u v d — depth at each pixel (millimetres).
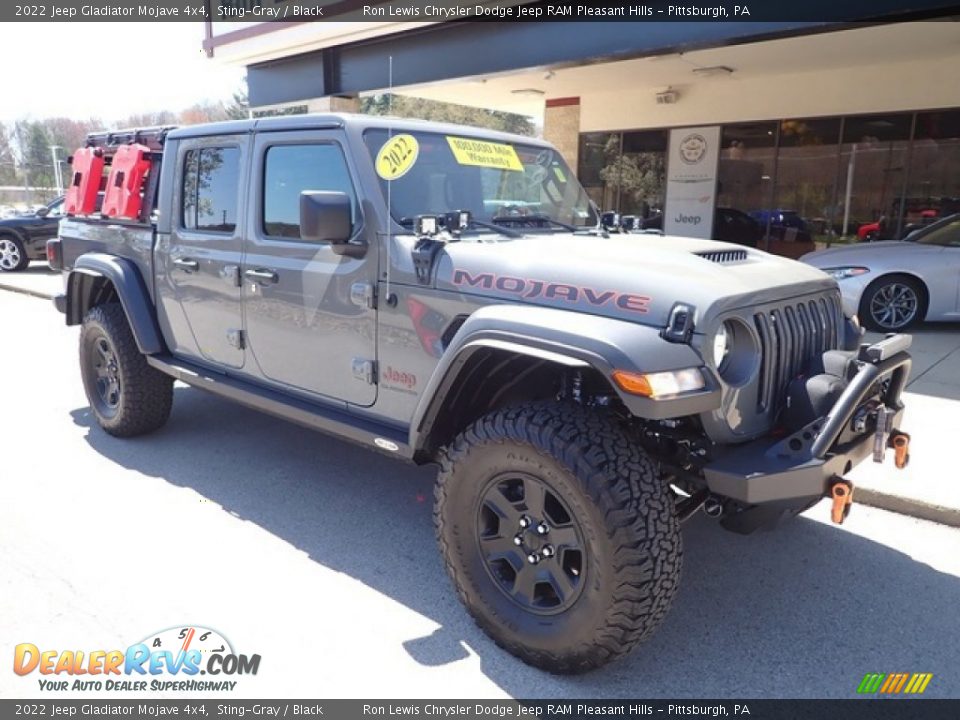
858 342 3518
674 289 2625
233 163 4074
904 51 10016
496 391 3188
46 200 46906
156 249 4637
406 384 3328
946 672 2799
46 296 11836
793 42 9469
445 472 2928
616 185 14688
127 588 3260
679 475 2904
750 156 12969
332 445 5129
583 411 2666
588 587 2537
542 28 8734
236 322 4145
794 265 3398
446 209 3578
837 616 3158
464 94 14242
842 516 2588
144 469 4648
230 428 5438
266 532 3836
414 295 3221
